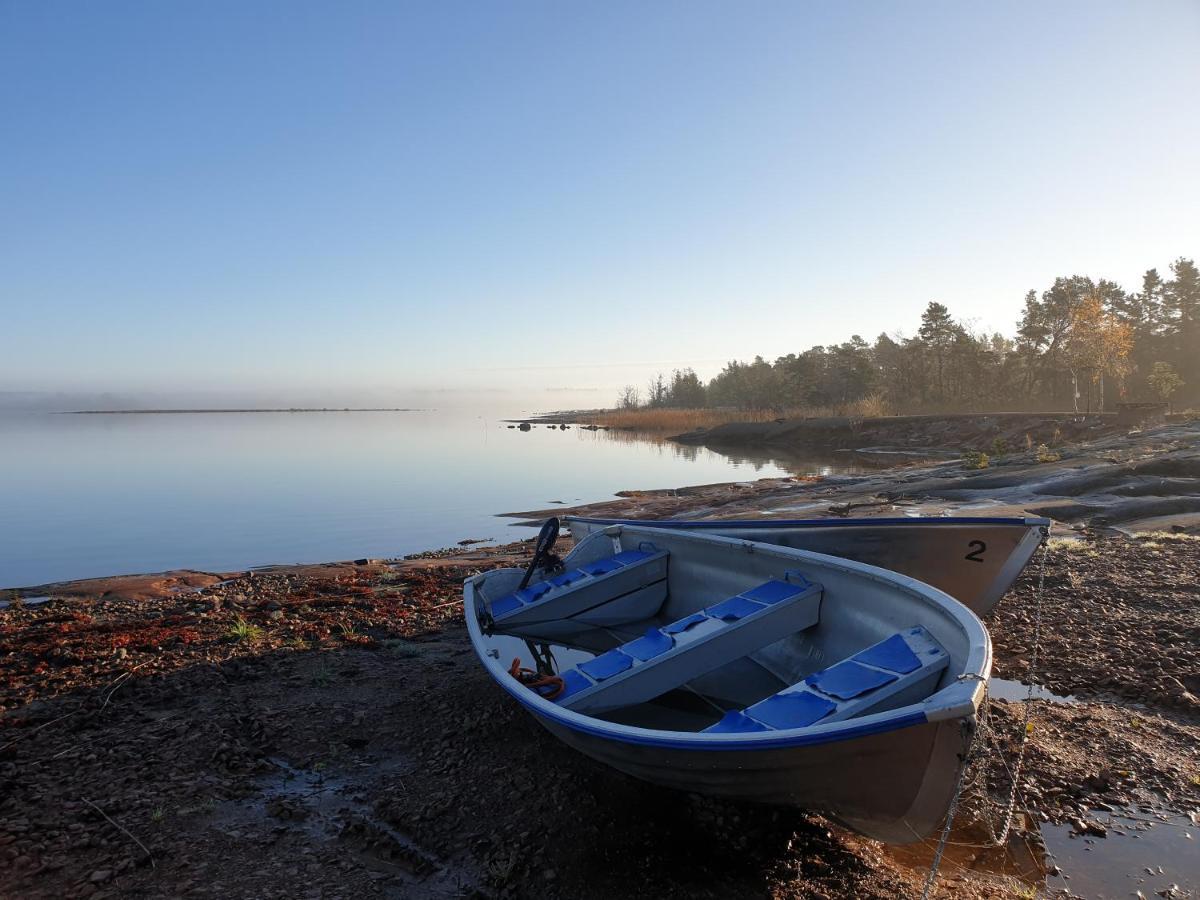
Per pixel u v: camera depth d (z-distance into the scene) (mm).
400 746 5457
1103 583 9039
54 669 7121
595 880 3885
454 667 7184
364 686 6656
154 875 3855
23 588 11367
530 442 64375
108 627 8648
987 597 6023
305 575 12375
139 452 52219
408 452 51375
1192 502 13664
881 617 5105
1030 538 5613
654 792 4738
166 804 4574
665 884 3850
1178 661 6570
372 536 18797
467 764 5148
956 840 4234
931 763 3285
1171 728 5426
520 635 7023
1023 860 4012
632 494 26359
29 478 34094
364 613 9477
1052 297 66875
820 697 3850
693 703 5574
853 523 6375
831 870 3984
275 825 4387
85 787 4781
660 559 7758
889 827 3781
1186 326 66625
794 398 89625
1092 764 4922
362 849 4141
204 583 11742
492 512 22719
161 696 6383
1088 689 6215
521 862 4031
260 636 8258
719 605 5754
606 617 7426
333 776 5012
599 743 3973
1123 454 20500
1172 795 4555
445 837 4270
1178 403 58281
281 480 33031
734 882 3869
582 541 8430
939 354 74062
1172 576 9203
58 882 3785
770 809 4512
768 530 6938
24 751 5309
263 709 6109
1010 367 72438
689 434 66875
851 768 3418
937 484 19438
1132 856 4000
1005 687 6336
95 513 22938
